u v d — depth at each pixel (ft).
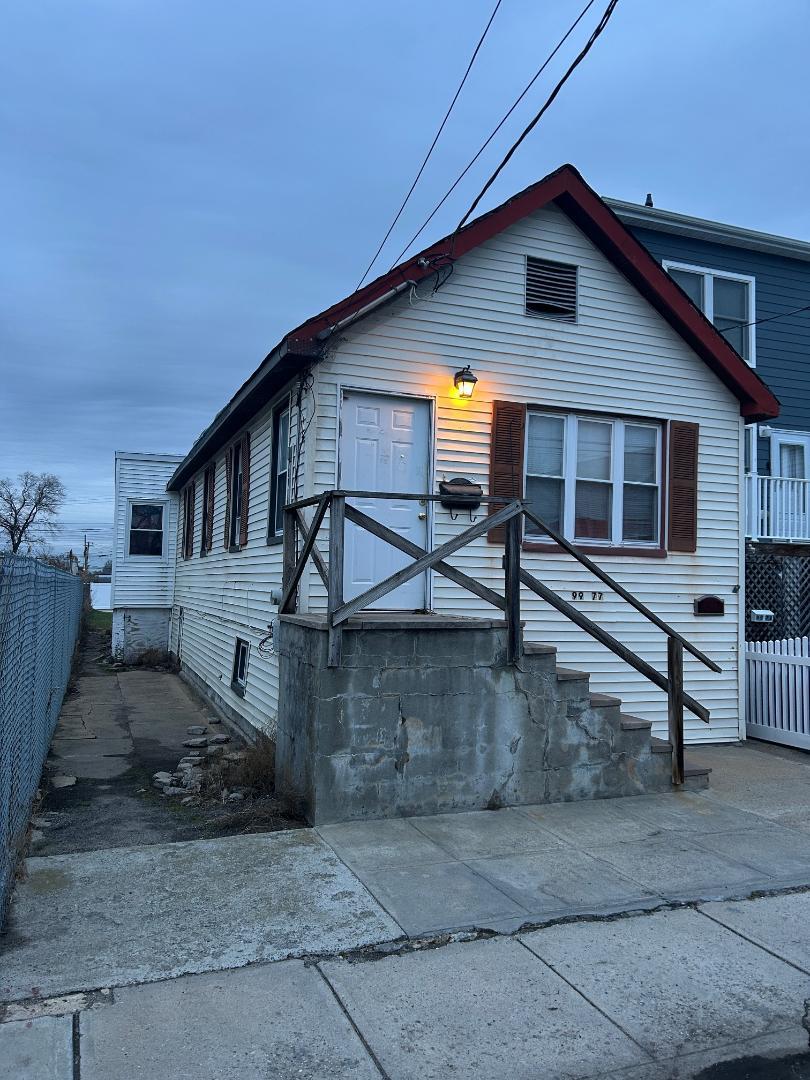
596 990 13.12
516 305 30.04
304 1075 10.75
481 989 13.01
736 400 34.27
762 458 47.93
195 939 14.32
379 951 14.12
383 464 27.84
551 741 23.09
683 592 32.78
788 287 49.26
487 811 22.08
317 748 20.44
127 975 13.03
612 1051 11.53
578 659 30.89
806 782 26.71
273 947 14.08
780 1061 11.48
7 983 12.69
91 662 64.90
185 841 19.57
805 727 31.76
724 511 33.83
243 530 36.68
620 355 31.89
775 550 39.65
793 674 32.37
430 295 28.55
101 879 16.94
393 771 21.17
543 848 19.44
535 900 16.39
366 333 27.48
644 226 45.50
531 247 30.40
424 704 21.49
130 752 31.60
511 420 29.76
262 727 30.78
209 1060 10.96
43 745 27.45
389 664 21.11
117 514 65.46
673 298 31.99
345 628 20.58
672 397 32.89
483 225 28.58
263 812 21.53
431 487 28.30
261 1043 11.39
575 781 23.40
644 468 32.81
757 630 40.32
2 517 166.61
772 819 22.47
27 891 16.28
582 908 16.12
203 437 43.21
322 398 26.68
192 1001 12.37
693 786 25.26
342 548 20.65
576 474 31.37
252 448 35.65
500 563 29.40
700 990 13.23
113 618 65.05
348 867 17.75
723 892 17.24
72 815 22.39
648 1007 12.67
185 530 59.06
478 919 15.43
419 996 12.75
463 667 21.97
